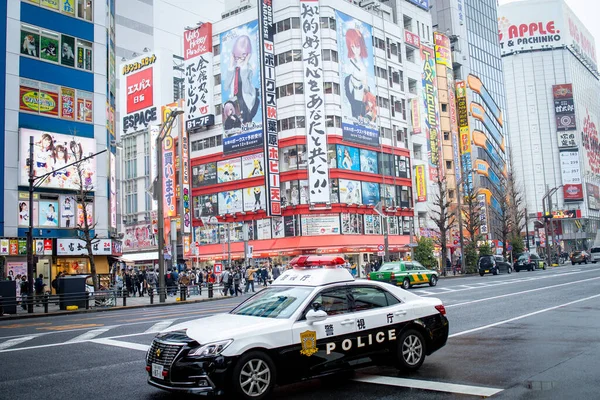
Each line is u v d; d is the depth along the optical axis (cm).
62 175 3131
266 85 4862
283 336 648
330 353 684
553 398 612
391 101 5691
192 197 5559
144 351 1030
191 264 5353
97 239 3256
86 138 3278
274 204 4734
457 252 6244
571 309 1488
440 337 815
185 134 5631
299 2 4997
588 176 14838
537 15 14750
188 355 610
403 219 5544
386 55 5691
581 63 15925
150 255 5969
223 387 599
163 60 6456
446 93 6644
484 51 9531
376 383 722
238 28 5269
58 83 3206
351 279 761
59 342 1201
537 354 876
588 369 752
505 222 6919
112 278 3544
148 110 6450
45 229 3062
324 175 4738
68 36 3291
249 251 3644
